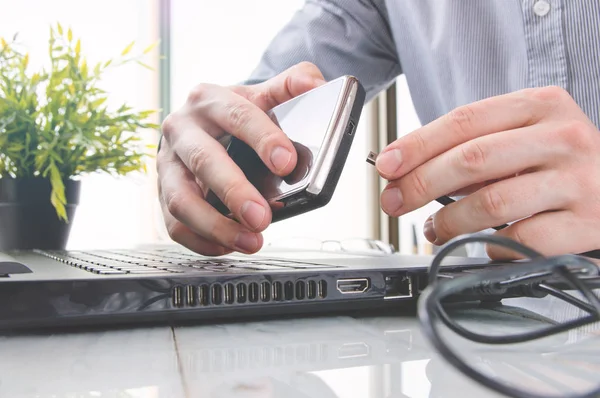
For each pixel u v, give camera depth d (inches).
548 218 16.3
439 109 35.2
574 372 7.7
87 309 11.2
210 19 81.8
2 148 32.4
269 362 9.0
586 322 9.2
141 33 80.1
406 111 80.2
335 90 15.3
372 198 81.9
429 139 16.8
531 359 8.5
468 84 31.2
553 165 16.3
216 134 19.8
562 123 16.5
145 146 38.8
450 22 32.3
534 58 28.2
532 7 28.2
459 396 6.8
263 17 81.4
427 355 9.3
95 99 37.1
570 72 27.1
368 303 13.2
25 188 32.6
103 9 78.0
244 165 17.5
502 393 5.4
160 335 11.3
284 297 12.5
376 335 11.2
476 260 17.4
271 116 17.7
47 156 32.8
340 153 14.8
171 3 81.7
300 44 36.6
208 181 17.4
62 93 34.9
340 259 18.7
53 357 9.4
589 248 16.1
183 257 20.3
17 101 34.1
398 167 16.9
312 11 38.1
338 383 7.6
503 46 30.4
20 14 71.9
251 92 24.0
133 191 75.6
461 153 16.1
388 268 13.5
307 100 16.4
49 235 33.3
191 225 18.9
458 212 17.0
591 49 26.6
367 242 41.2
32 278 11.2
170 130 21.0
